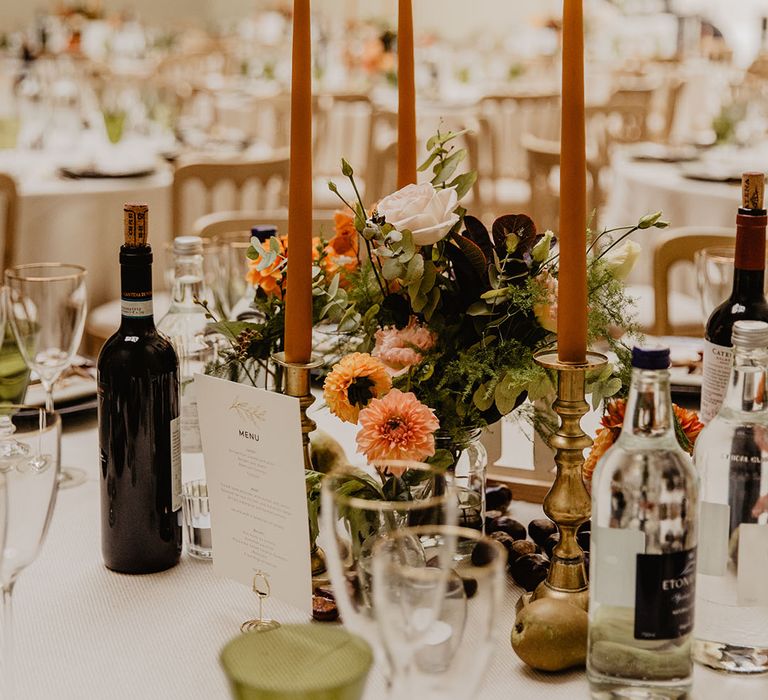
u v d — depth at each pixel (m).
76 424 1.57
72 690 0.90
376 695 0.87
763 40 7.08
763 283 1.17
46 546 1.18
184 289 1.31
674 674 0.82
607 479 0.81
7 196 3.00
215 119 5.77
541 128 5.89
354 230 1.13
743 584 0.90
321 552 1.06
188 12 11.23
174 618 1.02
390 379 0.97
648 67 7.78
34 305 1.44
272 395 0.95
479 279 1.00
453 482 0.89
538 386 0.96
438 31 11.08
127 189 3.32
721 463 0.89
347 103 5.62
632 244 1.02
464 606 0.72
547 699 0.87
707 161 3.81
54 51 7.48
